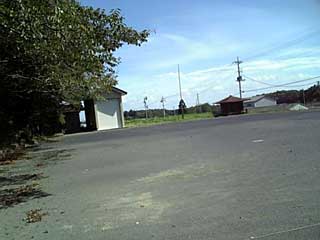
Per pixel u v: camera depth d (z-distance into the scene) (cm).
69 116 3741
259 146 1309
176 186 808
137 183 885
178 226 548
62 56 941
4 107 1995
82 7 1023
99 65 1121
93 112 3800
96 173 1096
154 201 704
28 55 1027
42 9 789
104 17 1108
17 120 2222
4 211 748
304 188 677
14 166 1449
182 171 980
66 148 1997
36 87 1514
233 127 2381
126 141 2091
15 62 1158
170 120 4766
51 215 682
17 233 595
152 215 617
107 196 784
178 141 1802
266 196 651
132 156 1404
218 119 3844
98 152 1661
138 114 7375
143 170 1062
